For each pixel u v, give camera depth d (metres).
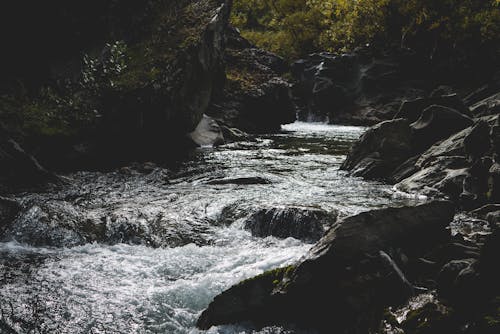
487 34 29.06
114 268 8.36
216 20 18.78
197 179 13.97
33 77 16.08
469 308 5.44
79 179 13.98
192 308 6.99
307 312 6.36
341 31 37.91
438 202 7.48
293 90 38.66
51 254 9.10
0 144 13.09
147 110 16.66
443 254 6.93
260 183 13.41
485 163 10.88
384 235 6.80
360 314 5.98
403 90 32.84
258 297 6.38
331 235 6.53
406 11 31.89
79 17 16.55
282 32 49.06
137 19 18.14
